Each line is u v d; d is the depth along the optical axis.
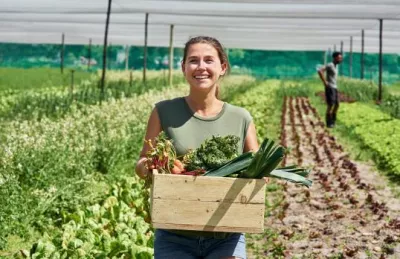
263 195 3.93
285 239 8.94
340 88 44.91
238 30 39.81
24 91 29.19
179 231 4.13
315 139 19.56
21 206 8.36
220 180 3.92
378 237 9.08
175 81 41.97
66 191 9.27
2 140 11.60
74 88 34.53
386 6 24.28
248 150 4.41
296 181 3.92
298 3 23.67
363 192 11.98
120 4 25.55
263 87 43.53
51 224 8.63
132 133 13.94
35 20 34.19
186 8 26.34
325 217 10.16
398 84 59.03
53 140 10.51
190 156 4.11
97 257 6.71
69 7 26.59
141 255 6.78
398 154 14.29
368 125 20.69
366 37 42.75
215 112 4.38
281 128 22.27
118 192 9.77
